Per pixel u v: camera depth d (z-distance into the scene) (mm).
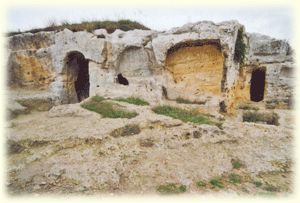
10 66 17391
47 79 17266
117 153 8281
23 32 18469
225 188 7094
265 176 8008
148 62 14828
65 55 15906
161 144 9039
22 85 17656
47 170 7398
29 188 6781
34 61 17266
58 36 16000
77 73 17531
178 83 14875
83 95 18641
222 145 9570
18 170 7559
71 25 17297
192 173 7566
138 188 6848
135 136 9336
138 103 13367
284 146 9906
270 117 14383
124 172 7457
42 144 8875
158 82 14383
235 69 14930
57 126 10164
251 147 9648
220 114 13383
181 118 11445
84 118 11086
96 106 12523
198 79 14562
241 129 10953
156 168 7684
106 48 15008
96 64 15102
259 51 16953
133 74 15203
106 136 9016
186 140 9438
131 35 14828
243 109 15617
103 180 6977
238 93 16375
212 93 14375
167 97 14836
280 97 15766
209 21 13562
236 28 14047
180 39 13797
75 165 7543
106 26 16438
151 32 14828
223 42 13258
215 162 8344
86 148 8531
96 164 7574
